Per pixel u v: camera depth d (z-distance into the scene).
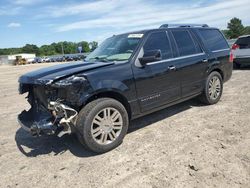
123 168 3.74
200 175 3.39
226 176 3.32
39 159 4.27
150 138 4.68
